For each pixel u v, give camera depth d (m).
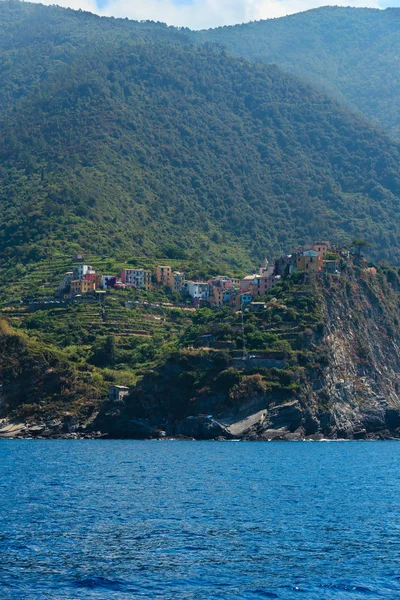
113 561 105.69
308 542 117.31
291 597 93.31
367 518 135.75
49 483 172.00
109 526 125.38
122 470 199.00
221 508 142.50
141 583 97.25
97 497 152.62
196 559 107.25
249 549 112.69
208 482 177.12
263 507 144.50
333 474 199.50
